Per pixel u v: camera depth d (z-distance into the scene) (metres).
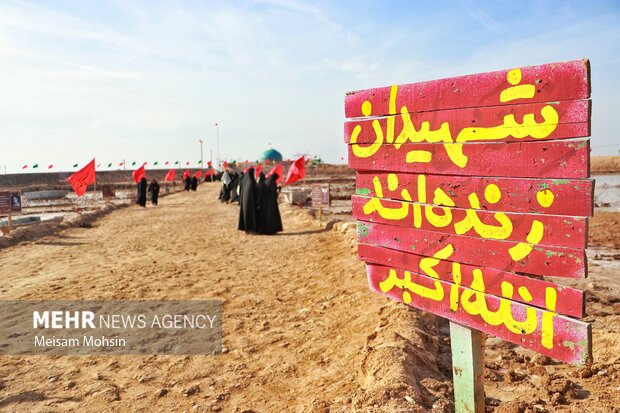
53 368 4.58
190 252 11.37
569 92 1.98
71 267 9.62
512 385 3.91
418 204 2.63
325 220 16.58
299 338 5.27
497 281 2.30
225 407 3.74
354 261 8.91
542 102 2.06
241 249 11.66
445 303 2.54
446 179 2.47
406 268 2.75
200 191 47.12
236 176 28.14
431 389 3.55
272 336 5.38
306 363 4.57
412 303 2.73
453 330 2.60
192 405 3.78
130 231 15.85
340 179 59.47
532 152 2.12
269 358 4.75
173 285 7.89
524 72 2.11
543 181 2.09
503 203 2.24
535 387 3.79
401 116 2.65
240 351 4.94
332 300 6.63
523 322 2.19
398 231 2.76
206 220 19.09
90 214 20.30
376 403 3.23
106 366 4.62
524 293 2.19
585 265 1.98
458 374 2.60
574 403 3.41
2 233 14.46
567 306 2.04
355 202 3.01
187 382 4.24
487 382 4.00
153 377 4.35
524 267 2.18
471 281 2.41
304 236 13.30
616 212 19.55
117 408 3.74
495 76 2.21
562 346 2.04
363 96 2.85
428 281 2.63
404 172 2.68
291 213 19.42
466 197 2.39
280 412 3.62
